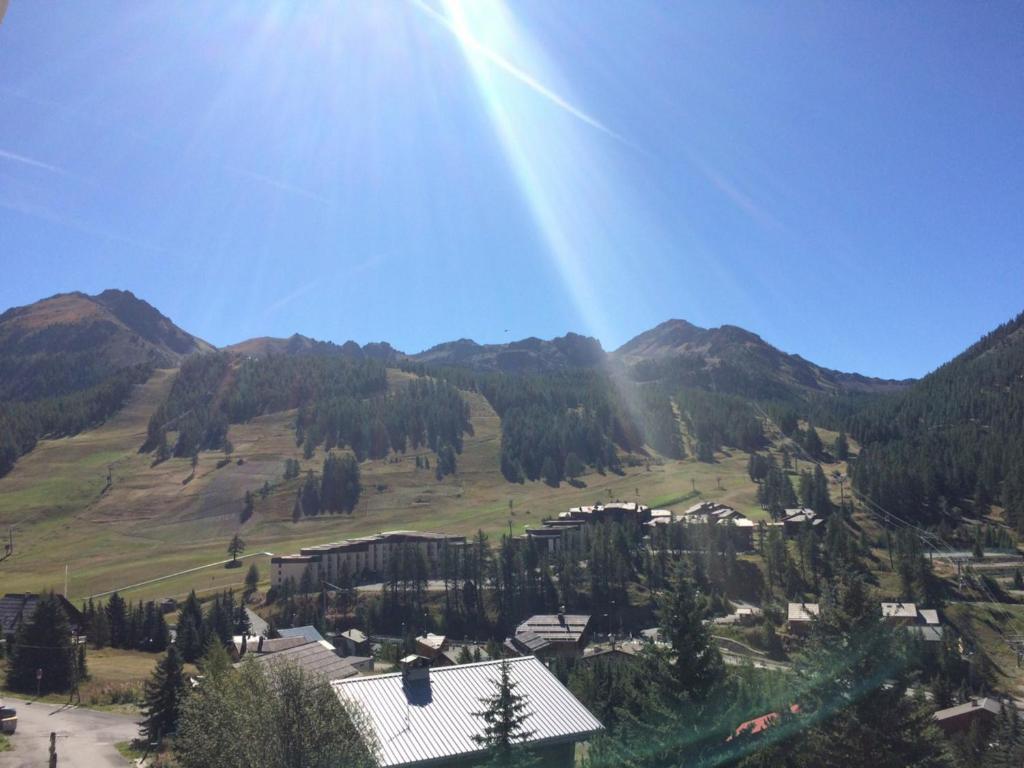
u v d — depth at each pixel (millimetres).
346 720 31938
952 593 140000
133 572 193500
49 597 82688
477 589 152750
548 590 150500
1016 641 119812
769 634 111250
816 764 28453
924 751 27562
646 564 156375
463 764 33938
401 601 152750
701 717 30391
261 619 143250
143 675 88438
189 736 34875
